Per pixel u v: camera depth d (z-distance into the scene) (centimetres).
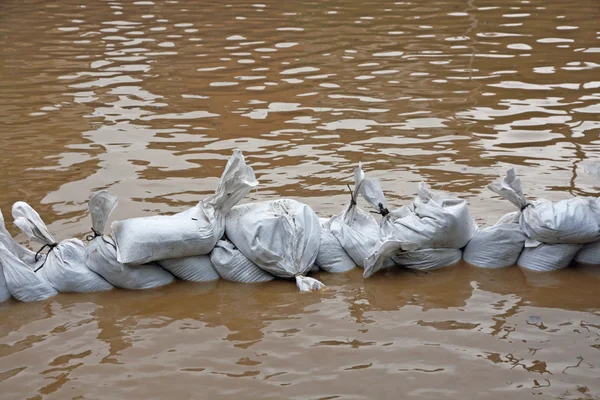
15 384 654
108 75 1789
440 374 651
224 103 1569
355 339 714
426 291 818
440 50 1966
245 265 854
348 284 842
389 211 945
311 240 865
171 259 852
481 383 637
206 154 1274
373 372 657
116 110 1530
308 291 822
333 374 656
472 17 2345
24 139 1356
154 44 2084
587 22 2245
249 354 692
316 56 1933
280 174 1170
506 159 1220
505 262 880
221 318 766
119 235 835
